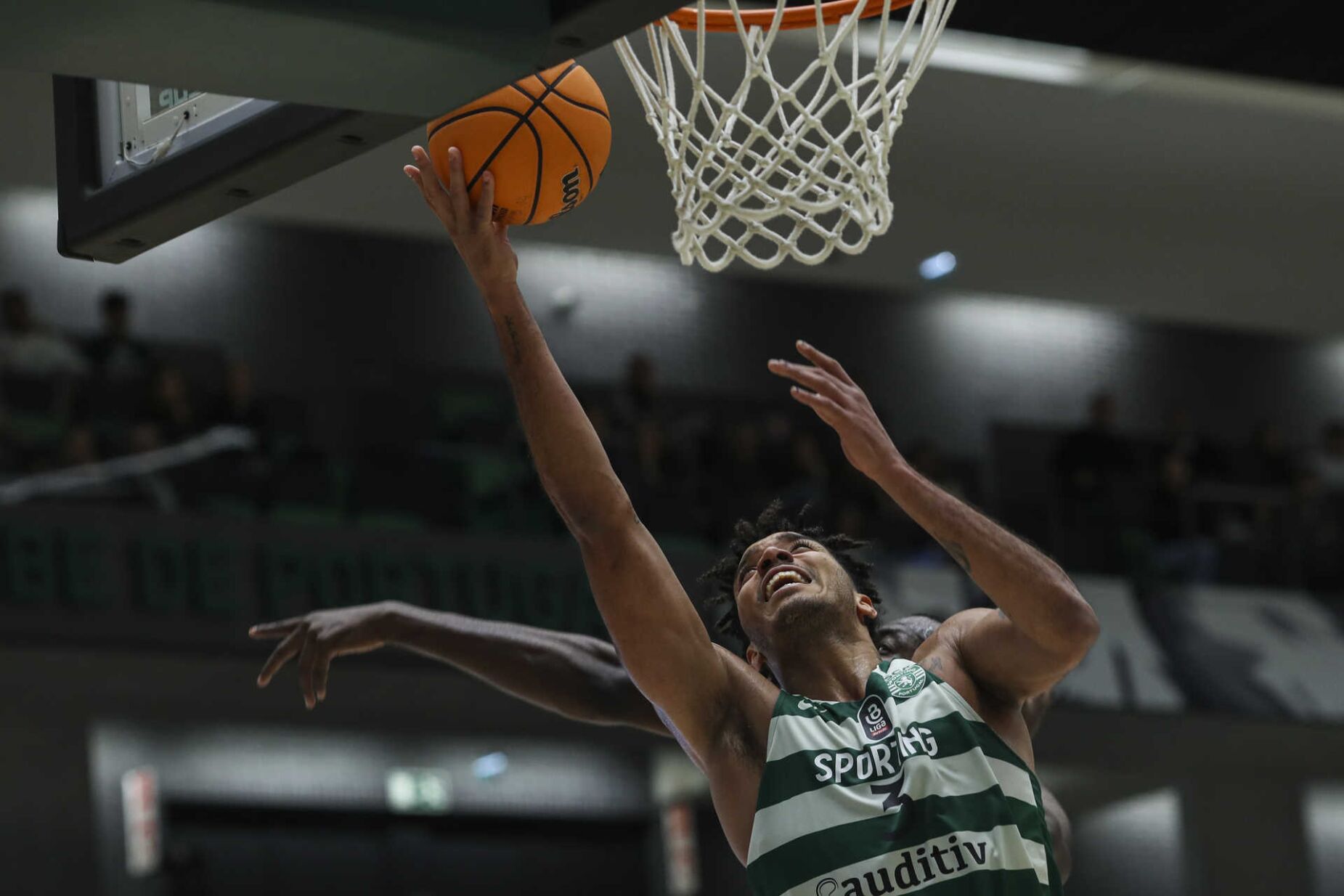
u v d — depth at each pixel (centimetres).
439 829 1599
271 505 1308
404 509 1349
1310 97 1430
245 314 1608
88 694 1258
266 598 1288
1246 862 1586
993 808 318
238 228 1625
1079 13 930
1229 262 1747
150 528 1266
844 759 325
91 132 346
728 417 1620
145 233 342
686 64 442
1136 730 1505
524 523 1384
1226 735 1530
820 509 1398
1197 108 1441
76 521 1247
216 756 1492
